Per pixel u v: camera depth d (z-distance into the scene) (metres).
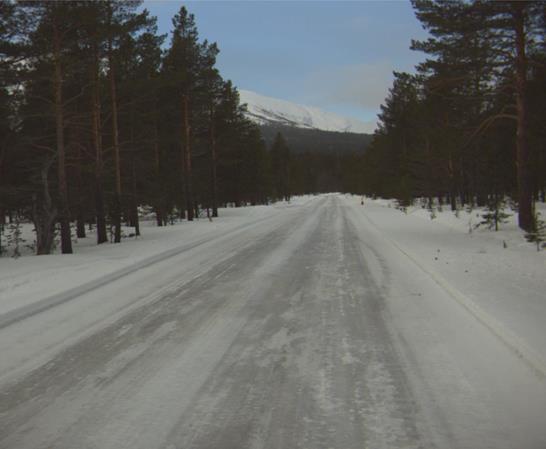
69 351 4.82
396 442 2.93
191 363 4.39
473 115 20.12
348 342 4.86
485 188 23.17
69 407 3.54
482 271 8.16
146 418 3.33
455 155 23.78
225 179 45.31
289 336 5.12
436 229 16.78
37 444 3.02
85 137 21.50
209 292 7.48
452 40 15.38
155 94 23.61
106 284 8.40
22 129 20.50
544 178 21.62
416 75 21.83
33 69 14.81
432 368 4.09
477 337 4.84
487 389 3.63
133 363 4.43
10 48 13.95
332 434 3.05
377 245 12.80
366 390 3.70
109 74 18.25
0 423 3.32
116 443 3.01
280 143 74.81
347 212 30.42
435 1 15.04
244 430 3.13
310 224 21.11
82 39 14.81
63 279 8.80
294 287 7.68
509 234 13.50
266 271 9.24
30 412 3.47
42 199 16.52
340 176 161.00
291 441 2.98
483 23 14.25
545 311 5.45
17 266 10.54
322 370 4.13
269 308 6.37
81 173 21.77
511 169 21.67
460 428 3.07
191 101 28.31
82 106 20.92
